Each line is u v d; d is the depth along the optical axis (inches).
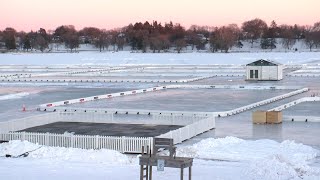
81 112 1975.9
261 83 3614.7
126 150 1401.3
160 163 943.0
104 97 2810.0
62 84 3681.1
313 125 1857.8
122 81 3863.2
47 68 5792.3
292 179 1059.3
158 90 3223.4
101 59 7790.4
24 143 1386.6
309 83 3553.2
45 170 1154.0
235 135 1665.8
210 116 1882.4
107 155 1289.4
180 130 1547.7
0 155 1333.7
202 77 4136.3
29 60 7731.3
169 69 5369.1
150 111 2166.6
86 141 1437.0
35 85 3624.5
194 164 1219.9
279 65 3858.3
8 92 3134.8
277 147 1413.6
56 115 1909.4
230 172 1127.6
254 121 1913.1
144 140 1389.0
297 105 2423.7
